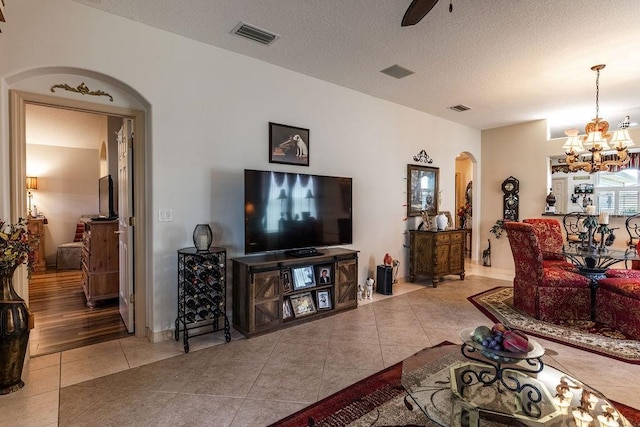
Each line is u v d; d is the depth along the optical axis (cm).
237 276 321
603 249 381
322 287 361
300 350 278
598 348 284
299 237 359
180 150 304
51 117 539
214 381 229
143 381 228
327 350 278
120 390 217
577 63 354
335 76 397
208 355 268
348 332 317
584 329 329
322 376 236
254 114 351
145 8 260
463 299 429
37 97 254
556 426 150
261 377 234
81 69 257
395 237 512
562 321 351
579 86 424
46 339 299
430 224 538
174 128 301
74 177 662
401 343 293
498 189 654
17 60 234
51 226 643
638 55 334
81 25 255
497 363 180
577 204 639
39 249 579
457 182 840
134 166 302
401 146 514
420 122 543
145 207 302
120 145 343
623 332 318
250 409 198
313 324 339
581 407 159
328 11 262
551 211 587
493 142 660
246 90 344
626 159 387
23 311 219
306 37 304
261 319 310
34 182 620
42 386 222
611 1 244
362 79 406
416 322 346
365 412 194
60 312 373
